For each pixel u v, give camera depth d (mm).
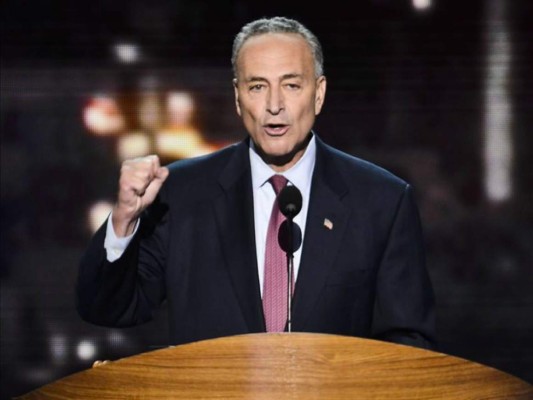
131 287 6879
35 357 15406
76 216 15391
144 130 15320
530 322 15461
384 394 5141
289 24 6891
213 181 7383
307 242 7090
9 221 15391
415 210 7504
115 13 15281
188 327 7109
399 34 15266
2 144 15359
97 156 15336
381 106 15320
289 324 6566
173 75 15281
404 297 7195
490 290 15445
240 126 15281
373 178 7434
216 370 5207
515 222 15359
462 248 15422
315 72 6973
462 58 15281
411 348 5336
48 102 15336
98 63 15289
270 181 7207
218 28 15234
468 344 15531
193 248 7215
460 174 15336
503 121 15312
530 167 15320
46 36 15305
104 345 15445
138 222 6734
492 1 15227
